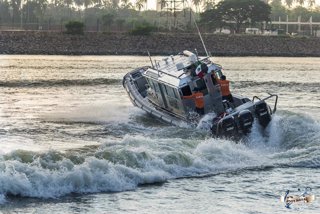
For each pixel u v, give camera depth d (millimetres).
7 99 77250
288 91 92812
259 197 35500
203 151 41812
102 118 61656
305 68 153125
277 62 180125
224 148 42469
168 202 34188
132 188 36094
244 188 36938
